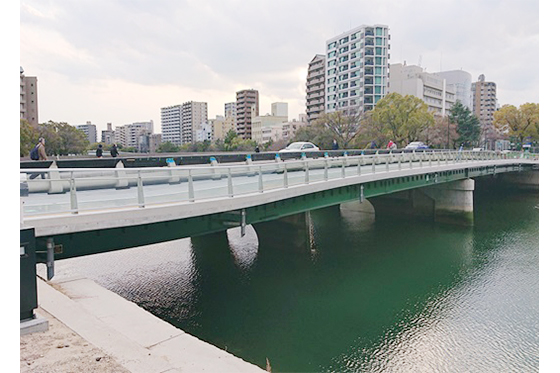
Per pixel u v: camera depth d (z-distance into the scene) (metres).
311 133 64.50
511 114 72.00
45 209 8.62
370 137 61.75
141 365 4.48
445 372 13.59
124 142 193.75
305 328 16.52
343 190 18.81
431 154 28.70
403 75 108.50
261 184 13.48
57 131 56.47
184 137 175.12
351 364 14.00
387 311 18.25
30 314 5.11
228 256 26.53
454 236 32.75
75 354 4.43
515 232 34.19
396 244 29.91
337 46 103.56
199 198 11.43
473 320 17.45
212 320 17.16
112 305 6.51
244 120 136.62
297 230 26.80
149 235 10.68
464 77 131.38
